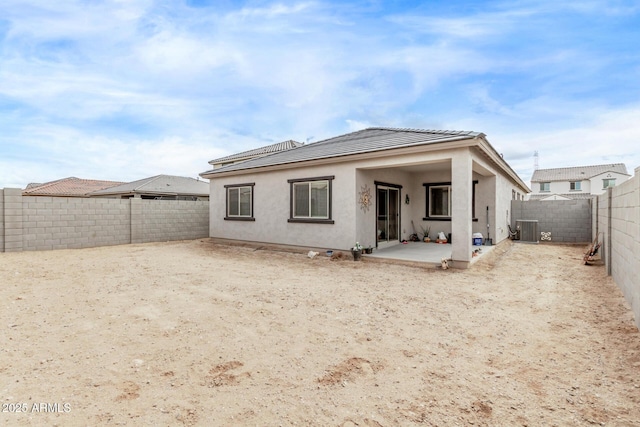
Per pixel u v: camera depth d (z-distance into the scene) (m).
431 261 8.38
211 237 14.43
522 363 3.34
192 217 15.86
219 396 2.74
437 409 2.58
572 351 3.59
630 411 2.53
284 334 4.08
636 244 4.36
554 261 9.34
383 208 11.20
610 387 2.86
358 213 9.71
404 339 3.96
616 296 5.59
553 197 38.19
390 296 5.80
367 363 3.34
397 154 8.73
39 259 9.53
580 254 10.62
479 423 2.41
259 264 9.04
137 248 12.41
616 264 6.29
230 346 3.73
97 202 12.89
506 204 13.77
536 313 4.88
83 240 12.48
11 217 10.82
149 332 4.12
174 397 2.72
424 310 5.04
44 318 4.61
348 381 3.00
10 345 3.70
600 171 42.50
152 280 6.96
